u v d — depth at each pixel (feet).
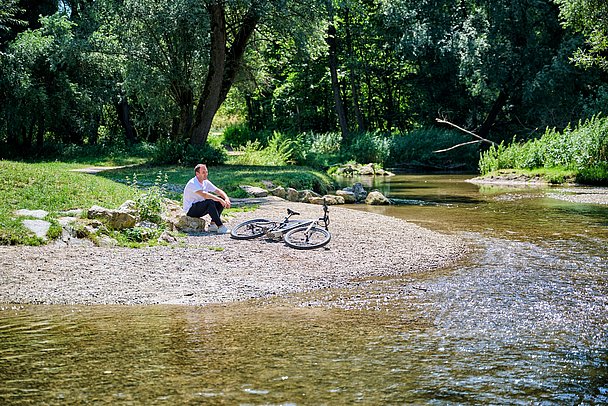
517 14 137.59
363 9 167.84
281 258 34.14
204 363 18.30
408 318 23.38
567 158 97.35
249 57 110.73
